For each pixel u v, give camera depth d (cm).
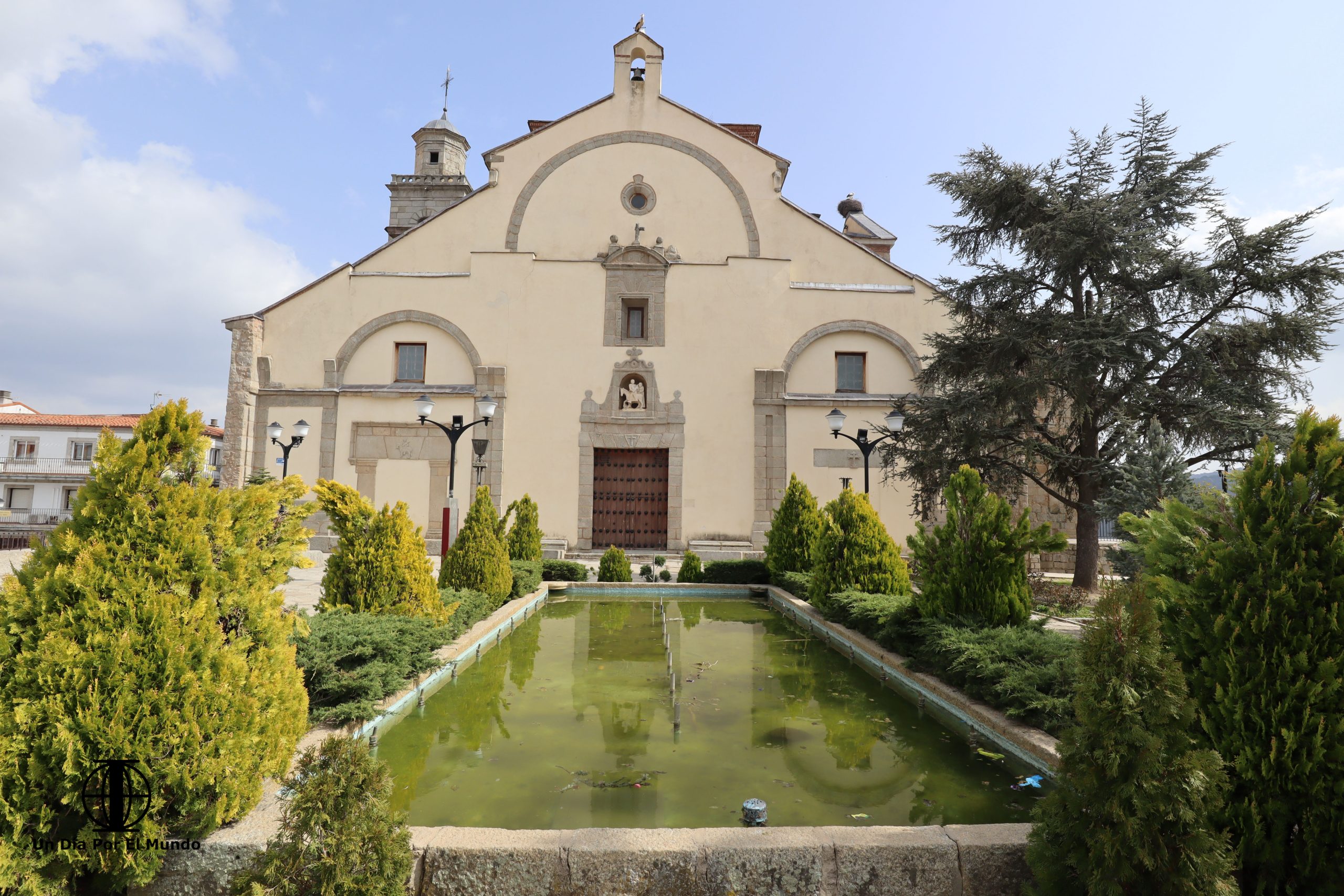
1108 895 276
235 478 2080
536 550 1585
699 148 2281
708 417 2164
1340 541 301
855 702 664
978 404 1518
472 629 873
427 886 318
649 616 1205
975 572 734
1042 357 1421
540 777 463
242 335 2136
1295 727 295
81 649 316
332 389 2125
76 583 323
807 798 433
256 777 349
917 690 689
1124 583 327
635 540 2175
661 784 453
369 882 288
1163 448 1253
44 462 3984
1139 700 285
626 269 2211
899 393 2158
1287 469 325
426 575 776
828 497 2122
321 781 294
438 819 396
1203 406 1323
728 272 2205
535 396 2166
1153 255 1383
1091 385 1418
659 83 2302
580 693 684
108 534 345
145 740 314
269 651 384
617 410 2167
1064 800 300
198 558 356
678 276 2208
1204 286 1343
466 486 2122
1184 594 337
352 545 757
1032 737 496
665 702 656
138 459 359
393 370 2173
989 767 495
